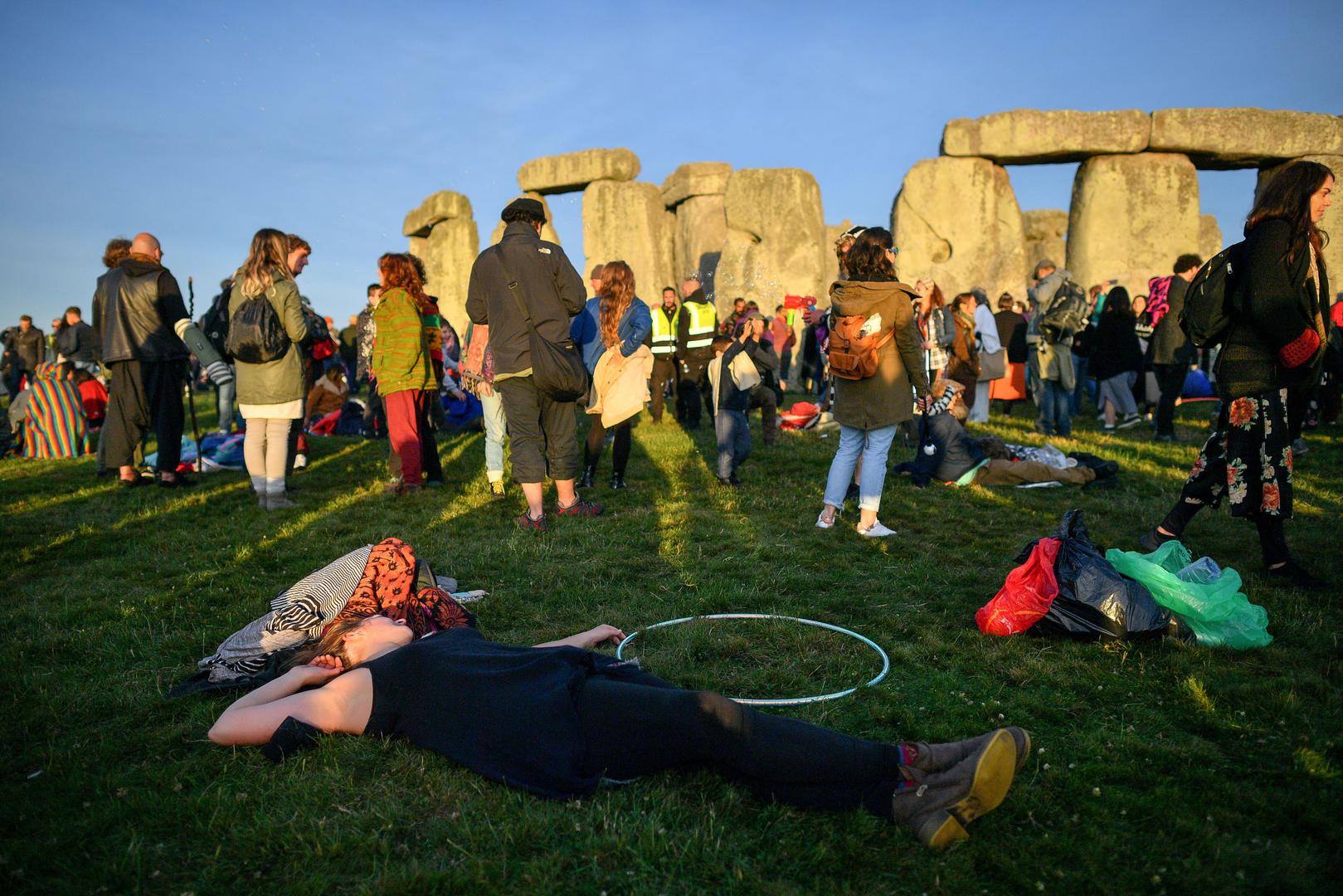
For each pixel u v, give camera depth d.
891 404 5.71
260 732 2.86
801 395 17.58
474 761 2.68
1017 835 2.46
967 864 2.31
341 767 2.80
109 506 7.21
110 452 8.05
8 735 3.10
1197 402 13.79
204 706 3.31
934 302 8.21
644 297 22.62
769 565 5.17
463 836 2.44
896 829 2.44
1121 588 3.87
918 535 5.94
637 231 22.56
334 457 9.92
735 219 20.83
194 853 2.43
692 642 3.86
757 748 2.48
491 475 7.38
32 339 18.52
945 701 3.29
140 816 2.59
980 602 4.50
